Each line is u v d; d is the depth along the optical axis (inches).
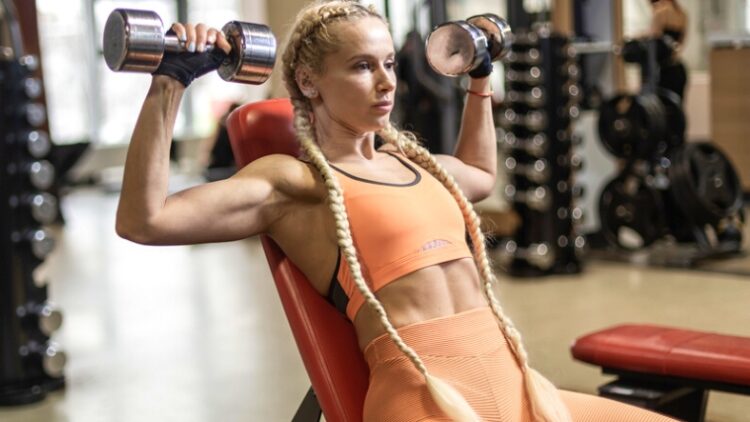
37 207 151.9
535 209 229.0
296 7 330.3
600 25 272.1
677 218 244.8
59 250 309.0
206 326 196.2
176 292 233.5
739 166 292.2
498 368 79.2
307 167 82.0
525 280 228.1
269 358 170.1
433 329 77.9
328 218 81.3
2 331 151.2
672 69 250.1
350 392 81.2
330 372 81.4
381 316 76.8
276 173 80.1
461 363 77.5
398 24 289.0
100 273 264.8
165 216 73.0
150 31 68.4
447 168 91.2
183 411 143.7
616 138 237.1
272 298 219.9
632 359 113.1
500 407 77.4
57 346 156.7
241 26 73.2
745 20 286.7
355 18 81.2
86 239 331.3
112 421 141.1
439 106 266.2
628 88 277.4
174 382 158.6
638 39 241.6
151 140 71.3
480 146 95.0
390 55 81.7
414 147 87.9
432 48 89.5
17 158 150.5
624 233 286.2
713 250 239.3
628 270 233.5
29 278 153.3
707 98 297.3
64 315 213.6
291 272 83.6
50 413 146.0
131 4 518.9
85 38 510.6
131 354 177.5
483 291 85.4
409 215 80.0
